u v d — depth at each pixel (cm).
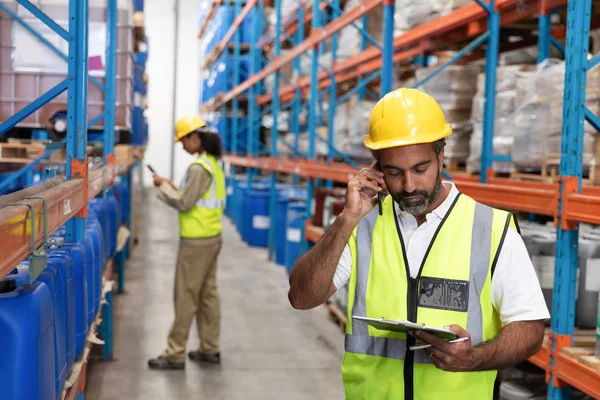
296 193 1130
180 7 2309
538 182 411
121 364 562
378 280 219
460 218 216
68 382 253
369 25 808
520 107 430
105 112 532
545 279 377
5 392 171
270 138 1548
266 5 1423
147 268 998
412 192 205
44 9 490
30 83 490
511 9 484
